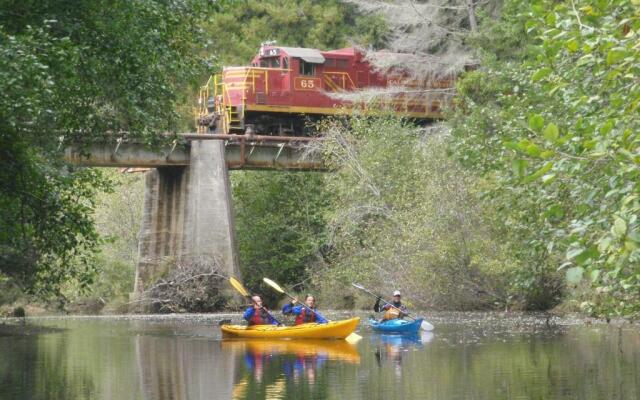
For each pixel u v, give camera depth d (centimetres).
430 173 10062
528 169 4181
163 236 12612
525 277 5316
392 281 10506
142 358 6056
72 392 4484
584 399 3984
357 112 12594
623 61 2934
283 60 13212
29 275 6122
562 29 3134
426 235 9675
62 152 5659
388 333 7806
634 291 3462
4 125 4866
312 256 13600
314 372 5125
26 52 4394
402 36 13525
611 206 2995
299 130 13725
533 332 7431
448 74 13262
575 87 3922
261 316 7800
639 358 5384
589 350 5906
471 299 10069
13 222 5684
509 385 4447
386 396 4209
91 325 9819
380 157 11594
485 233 9425
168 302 12181
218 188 12312
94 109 5466
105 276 13450
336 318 10150
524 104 5344
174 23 5453
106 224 14462
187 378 4959
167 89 5509
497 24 11300
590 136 2945
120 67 5181
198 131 13912
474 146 5603
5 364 5759
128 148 11819
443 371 5047
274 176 14075
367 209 11369
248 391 4428
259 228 13875
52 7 5016
